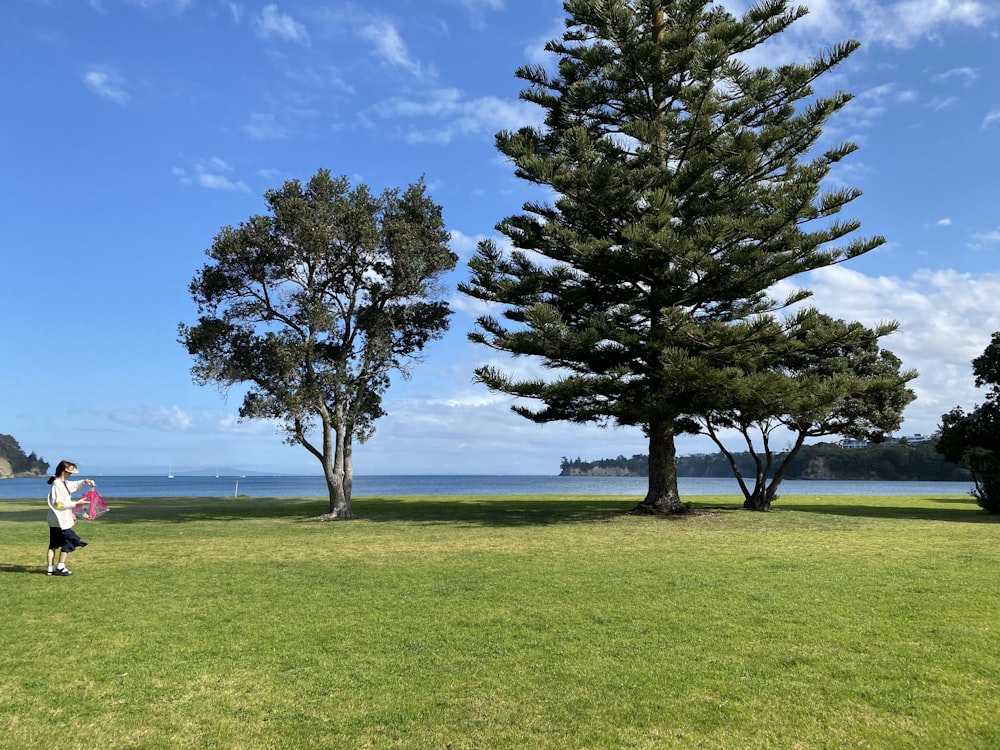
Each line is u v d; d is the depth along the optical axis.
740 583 9.35
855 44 20.39
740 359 19.59
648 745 4.37
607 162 21.69
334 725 4.72
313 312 22.11
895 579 9.53
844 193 20.08
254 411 22.25
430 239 24.27
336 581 9.89
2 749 4.38
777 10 21.02
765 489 23.97
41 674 5.76
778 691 5.22
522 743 4.42
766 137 20.69
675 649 6.28
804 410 19.12
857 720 4.68
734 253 19.41
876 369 23.47
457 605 8.17
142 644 6.62
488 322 23.14
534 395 20.44
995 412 25.73
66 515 10.77
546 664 5.90
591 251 20.22
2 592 9.21
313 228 22.14
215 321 22.83
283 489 88.81
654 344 19.36
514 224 22.62
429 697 5.19
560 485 109.62
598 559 11.85
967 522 19.06
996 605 7.82
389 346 23.94
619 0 21.28
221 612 7.93
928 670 5.60
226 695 5.27
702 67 20.02
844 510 23.69
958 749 4.23
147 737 4.56
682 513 21.30
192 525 20.03
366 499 33.44
